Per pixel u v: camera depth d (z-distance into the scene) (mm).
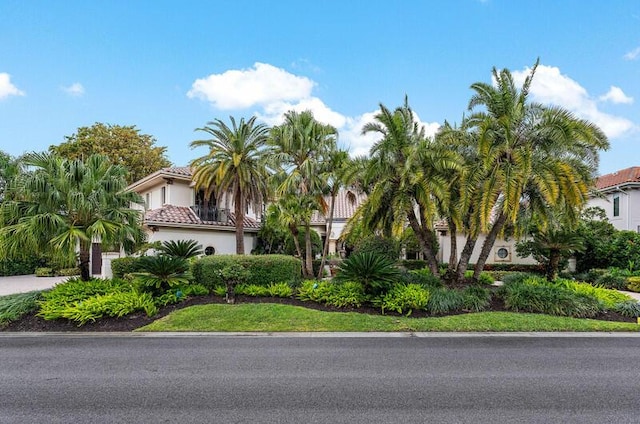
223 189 19844
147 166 33281
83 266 11125
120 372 5805
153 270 10586
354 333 8570
